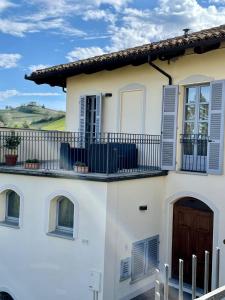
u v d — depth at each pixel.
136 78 10.41
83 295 7.72
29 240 8.59
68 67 10.59
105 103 11.20
